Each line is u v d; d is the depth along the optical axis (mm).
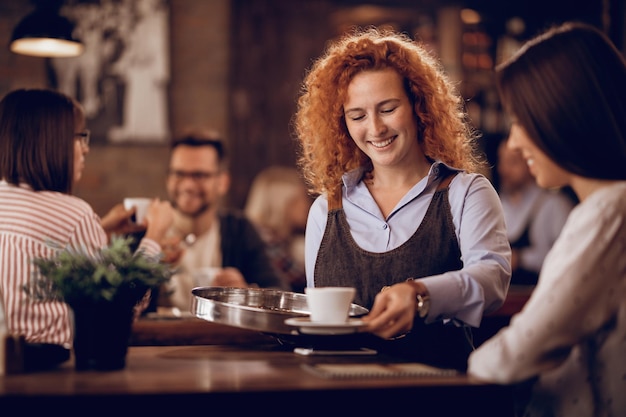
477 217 2223
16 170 2281
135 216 3191
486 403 1694
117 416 1561
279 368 1872
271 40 6895
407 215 2314
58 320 2172
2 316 2086
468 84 7105
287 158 6910
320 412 1624
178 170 4074
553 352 1651
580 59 1704
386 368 1831
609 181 1736
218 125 6875
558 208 5891
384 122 2283
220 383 1656
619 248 1655
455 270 2256
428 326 2225
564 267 1655
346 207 2391
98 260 1860
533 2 7199
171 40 6797
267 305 2281
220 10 6871
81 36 6508
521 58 1767
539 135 1730
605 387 1700
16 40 3732
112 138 6574
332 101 2406
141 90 6617
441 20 7125
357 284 2303
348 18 7020
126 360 1890
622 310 1664
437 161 2299
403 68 2307
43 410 1543
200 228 4141
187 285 3887
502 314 3555
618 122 1709
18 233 2189
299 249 6180
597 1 7164
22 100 2316
